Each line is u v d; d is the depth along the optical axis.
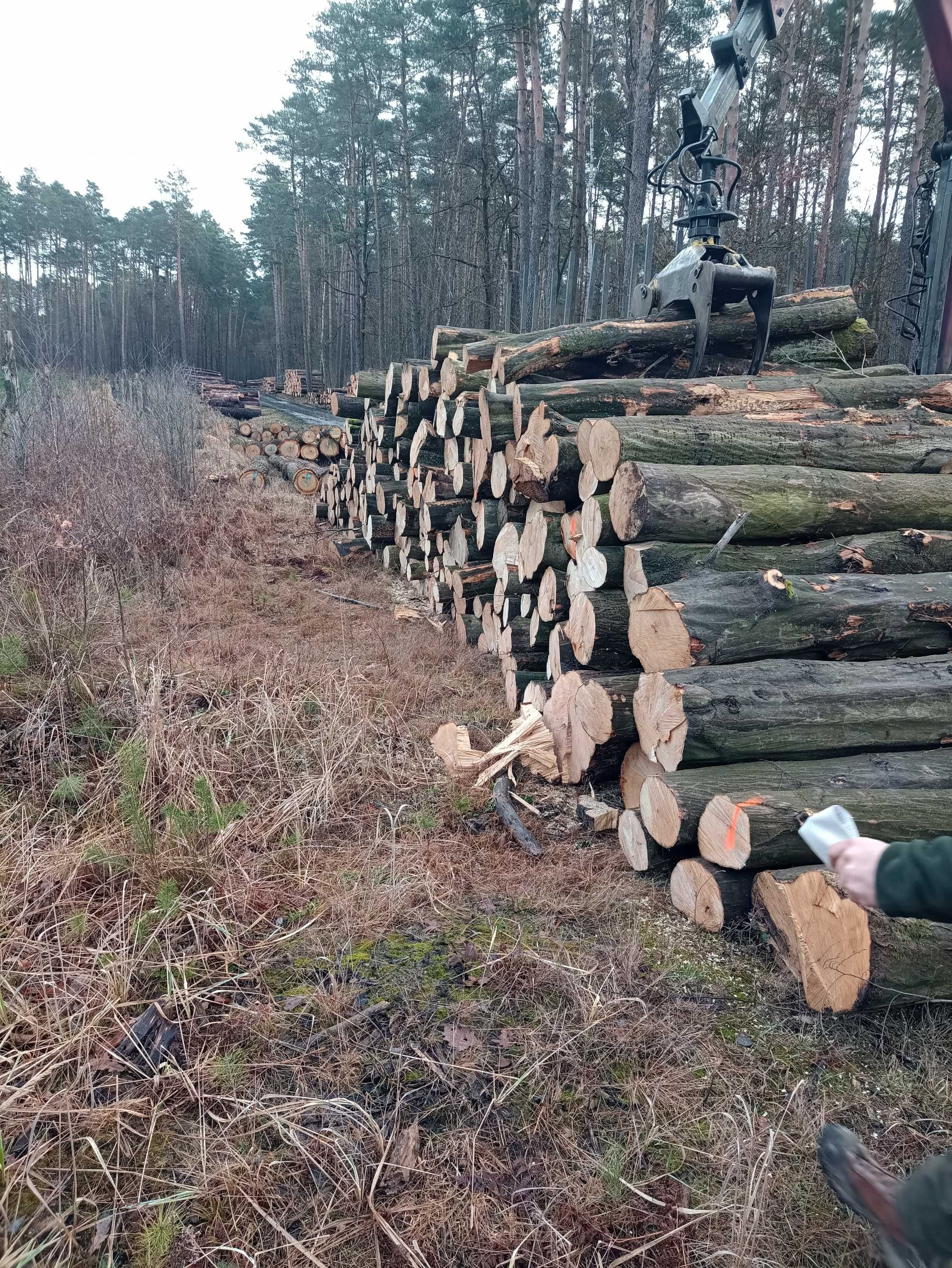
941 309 6.34
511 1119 2.10
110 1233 1.78
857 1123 2.09
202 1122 2.05
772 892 2.58
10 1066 2.21
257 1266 1.73
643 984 2.61
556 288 16.94
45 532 6.00
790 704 2.84
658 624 3.13
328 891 3.09
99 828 3.31
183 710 4.14
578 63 20.00
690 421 3.73
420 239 30.31
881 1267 1.71
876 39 18.38
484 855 3.42
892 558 3.51
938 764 2.81
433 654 5.89
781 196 21.31
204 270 51.81
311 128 37.53
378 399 9.81
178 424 10.89
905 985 2.26
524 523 5.09
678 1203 1.89
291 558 8.88
